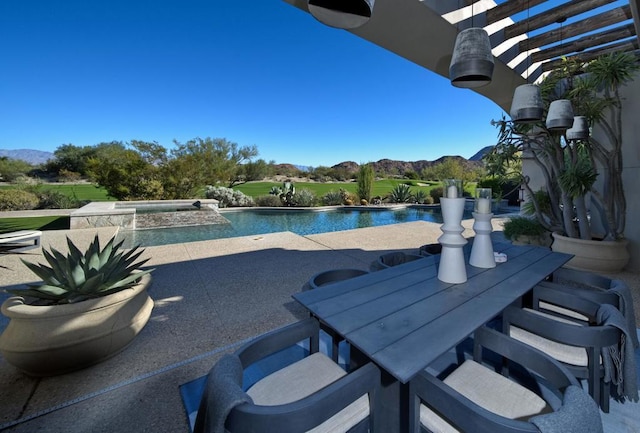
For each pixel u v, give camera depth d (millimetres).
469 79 2293
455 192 1579
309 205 14727
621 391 1343
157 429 1354
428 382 912
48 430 1350
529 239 4668
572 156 3807
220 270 3889
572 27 3768
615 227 3686
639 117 3703
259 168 23141
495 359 1847
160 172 13883
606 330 1205
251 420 750
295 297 1427
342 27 1412
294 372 1216
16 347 1590
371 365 984
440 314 1217
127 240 7289
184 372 1775
